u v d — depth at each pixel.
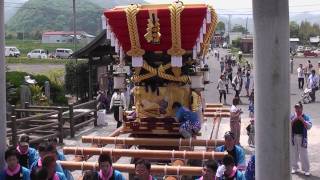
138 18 9.47
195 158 8.34
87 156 9.15
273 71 4.20
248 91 29.81
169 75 9.97
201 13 9.27
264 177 4.31
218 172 6.73
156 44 9.73
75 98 27.70
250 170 6.70
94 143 9.64
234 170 6.73
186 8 9.27
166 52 9.88
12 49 75.44
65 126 17.70
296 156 11.73
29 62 59.53
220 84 26.62
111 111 21.78
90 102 18.95
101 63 25.25
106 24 9.84
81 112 18.22
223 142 9.16
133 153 8.62
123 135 10.59
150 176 6.30
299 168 12.23
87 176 6.33
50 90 24.56
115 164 8.18
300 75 33.12
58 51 75.81
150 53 10.05
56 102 24.48
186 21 9.35
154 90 10.12
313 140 15.92
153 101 10.12
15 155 6.59
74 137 16.73
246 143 15.19
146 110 10.14
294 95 29.91
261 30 4.19
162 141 9.33
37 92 22.72
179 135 9.85
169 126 9.78
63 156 8.59
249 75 29.89
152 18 9.33
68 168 8.01
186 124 9.51
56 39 127.38
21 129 15.09
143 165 6.22
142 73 10.16
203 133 13.04
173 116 10.02
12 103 21.56
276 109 4.23
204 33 9.61
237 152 7.81
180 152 8.41
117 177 6.62
